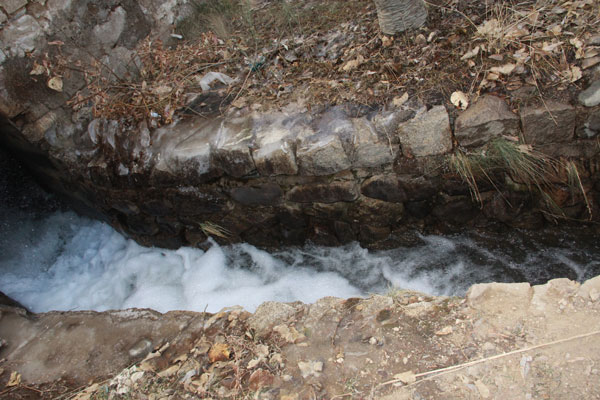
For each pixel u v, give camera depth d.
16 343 2.88
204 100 3.88
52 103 3.89
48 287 4.32
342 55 3.82
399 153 3.15
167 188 3.73
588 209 3.08
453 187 3.20
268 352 2.35
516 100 2.96
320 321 2.46
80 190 4.28
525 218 3.26
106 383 2.46
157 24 4.70
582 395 1.80
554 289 2.21
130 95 4.09
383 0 3.44
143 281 4.12
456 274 3.43
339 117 3.29
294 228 3.76
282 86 3.71
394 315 2.38
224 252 4.08
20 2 3.60
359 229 3.62
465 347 2.11
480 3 3.62
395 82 3.34
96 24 4.13
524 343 2.04
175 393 2.29
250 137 3.38
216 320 2.68
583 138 2.90
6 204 4.42
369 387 2.07
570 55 2.99
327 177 3.32
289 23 4.44
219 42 4.55
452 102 3.07
